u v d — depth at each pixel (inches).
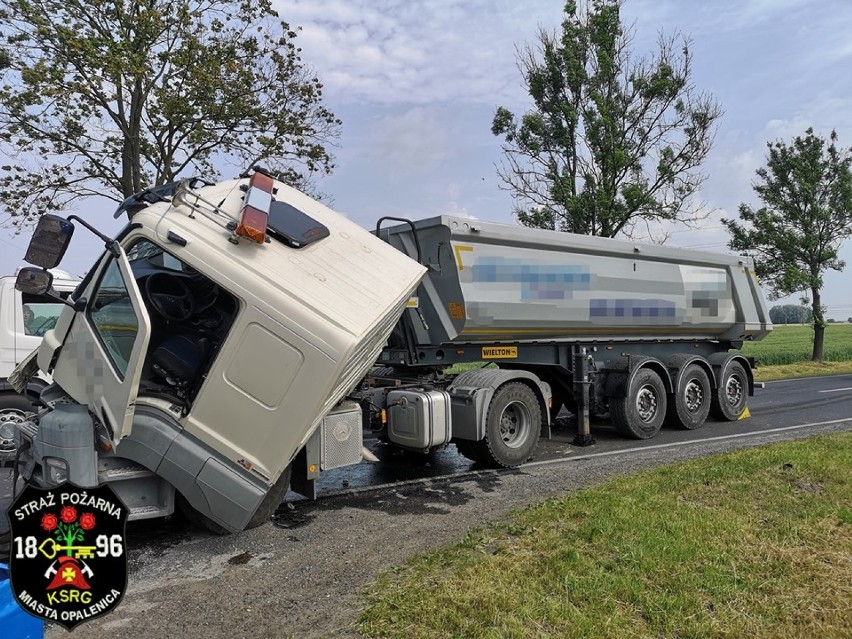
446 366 309.4
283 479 190.5
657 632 123.6
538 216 741.9
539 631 122.6
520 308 300.2
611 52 706.2
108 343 161.5
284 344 159.5
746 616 129.3
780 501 200.4
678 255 386.9
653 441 346.3
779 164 873.5
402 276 207.6
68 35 513.3
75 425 159.6
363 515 205.6
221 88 600.1
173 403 168.1
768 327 454.9
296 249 179.0
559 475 257.3
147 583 153.3
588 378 340.5
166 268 188.9
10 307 299.9
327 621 131.2
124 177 600.7
